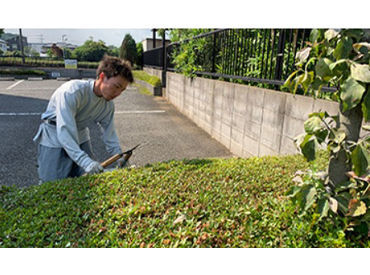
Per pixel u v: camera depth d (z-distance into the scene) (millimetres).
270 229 1563
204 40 6734
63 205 1784
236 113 4676
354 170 1396
